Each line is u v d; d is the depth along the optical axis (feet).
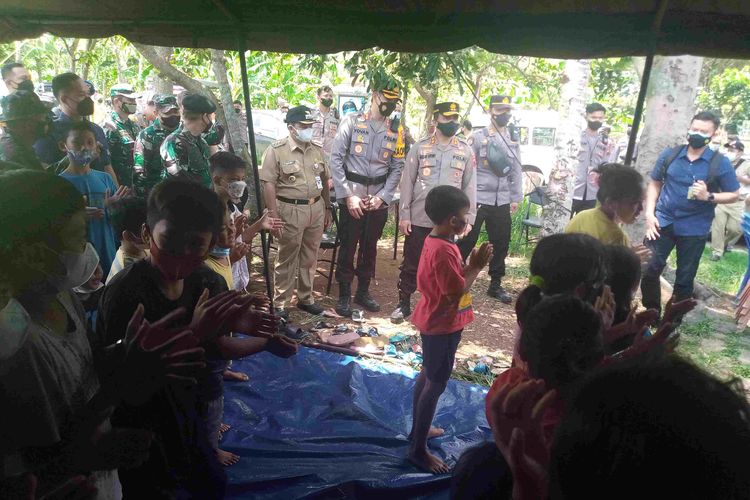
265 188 15.16
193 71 29.17
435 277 8.30
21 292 3.78
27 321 3.76
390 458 9.53
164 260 5.25
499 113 17.85
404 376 12.69
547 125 41.65
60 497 3.98
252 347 6.29
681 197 15.14
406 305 16.55
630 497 1.76
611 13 10.18
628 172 9.05
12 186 3.67
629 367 2.02
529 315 4.59
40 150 13.10
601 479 1.80
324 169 16.26
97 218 10.11
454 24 10.92
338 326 15.33
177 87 38.01
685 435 1.73
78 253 4.02
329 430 10.38
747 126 43.19
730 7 9.32
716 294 20.40
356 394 11.71
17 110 10.53
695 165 14.94
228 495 8.36
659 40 10.52
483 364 13.56
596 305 5.91
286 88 30.91
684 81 16.99
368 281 17.40
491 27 10.84
